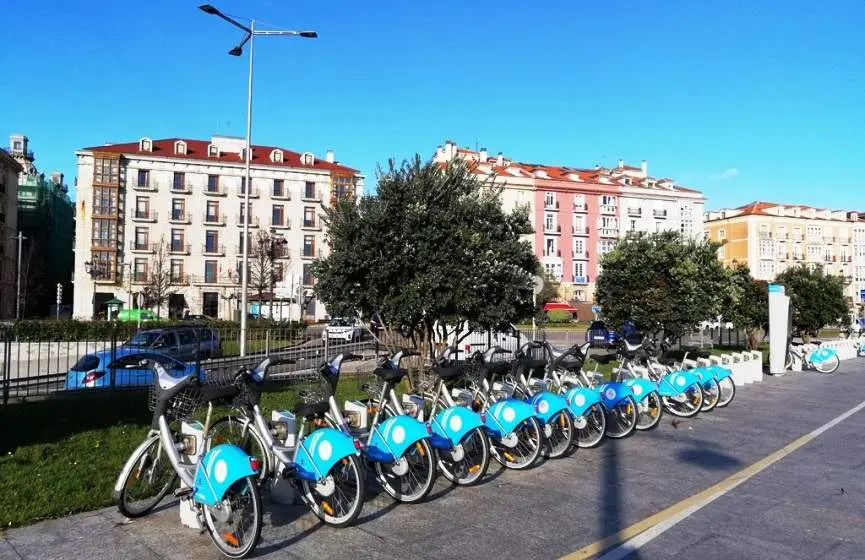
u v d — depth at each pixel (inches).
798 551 179.3
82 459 265.9
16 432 318.3
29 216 2637.8
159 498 208.2
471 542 185.0
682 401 396.8
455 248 396.2
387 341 426.9
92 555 172.7
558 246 2610.7
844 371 716.0
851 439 335.9
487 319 407.2
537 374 336.8
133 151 2310.5
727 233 3260.3
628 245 661.3
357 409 238.2
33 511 200.1
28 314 2381.9
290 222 2440.9
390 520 203.6
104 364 500.4
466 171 444.5
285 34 848.9
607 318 663.8
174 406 197.0
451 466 247.1
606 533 192.7
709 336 1130.7
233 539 173.3
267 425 215.8
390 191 409.7
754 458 291.7
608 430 338.0
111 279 2233.0
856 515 210.8
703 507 218.4
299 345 630.5
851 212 3425.2
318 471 194.2
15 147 3026.6
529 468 269.0
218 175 2385.6
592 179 2738.7
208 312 2338.8
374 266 396.2
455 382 301.7
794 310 970.7
